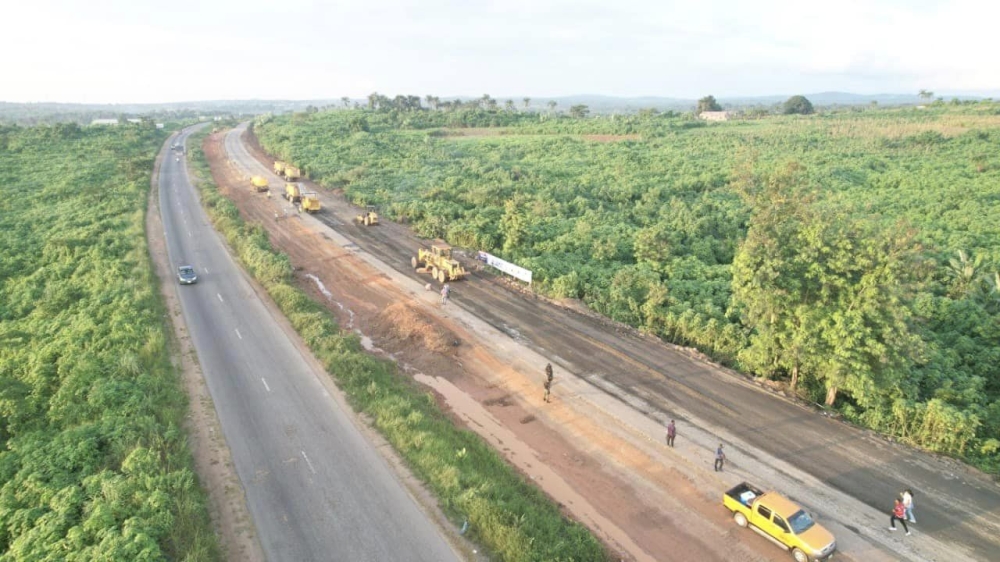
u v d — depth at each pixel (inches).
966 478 871.7
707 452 933.2
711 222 2271.2
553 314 1497.3
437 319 1469.0
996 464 897.5
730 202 2591.0
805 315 1032.8
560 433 997.8
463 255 1995.6
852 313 983.0
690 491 848.3
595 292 1557.6
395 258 1996.8
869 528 768.9
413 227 2375.7
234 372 1192.8
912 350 965.2
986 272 1684.3
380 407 1029.2
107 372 1089.4
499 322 1448.1
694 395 1106.1
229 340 1352.1
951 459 916.0
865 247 1000.2
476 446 946.1
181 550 683.4
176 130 7071.9
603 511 808.9
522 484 854.5
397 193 2888.8
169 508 730.2
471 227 2135.8
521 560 674.8
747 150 3932.1
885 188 2940.5
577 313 1501.0
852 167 3341.5
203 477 852.0
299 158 3932.1
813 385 1139.3
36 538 669.3
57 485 772.6
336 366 1192.8
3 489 773.3
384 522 762.8
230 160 4256.9
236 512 780.0
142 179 3312.0
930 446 942.4
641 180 3063.5
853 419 1027.9
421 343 1341.0
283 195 3009.4
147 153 4443.9
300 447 931.3
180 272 1743.4
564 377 1176.2
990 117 4638.3
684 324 1336.1
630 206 2659.9
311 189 3179.1
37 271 1769.2
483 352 1291.8
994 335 1298.0
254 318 1489.9
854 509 804.6
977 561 712.4
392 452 921.5
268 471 869.2
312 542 726.5
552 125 5625.0
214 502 798.5
